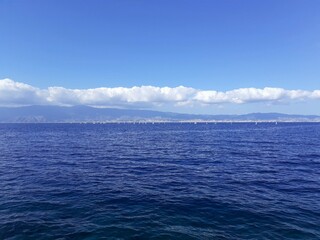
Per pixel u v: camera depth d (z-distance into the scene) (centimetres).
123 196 2181
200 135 11569
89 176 3019
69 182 2698
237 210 1834
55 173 3175
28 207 1894
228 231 1509
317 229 1530
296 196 2188
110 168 3575
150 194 2244
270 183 2653
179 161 4212
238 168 3550
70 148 6128
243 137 9906
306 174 3117
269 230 1517
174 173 3219
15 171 3281
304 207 1902
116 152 5428
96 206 1920
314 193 2277
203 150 5753
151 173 3222
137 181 2767
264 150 5641
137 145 7019
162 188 2462
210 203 1991
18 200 2058
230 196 2184
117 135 11812
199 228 1547
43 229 1527
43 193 2266
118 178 2919
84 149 5953
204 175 3084
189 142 7906
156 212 1798
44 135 11169
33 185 2556
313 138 9006
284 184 2611
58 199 2092
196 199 2092
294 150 5591
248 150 5666
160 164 3922
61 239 1412
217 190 2388
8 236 1446
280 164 3859
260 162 4059
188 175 3089
